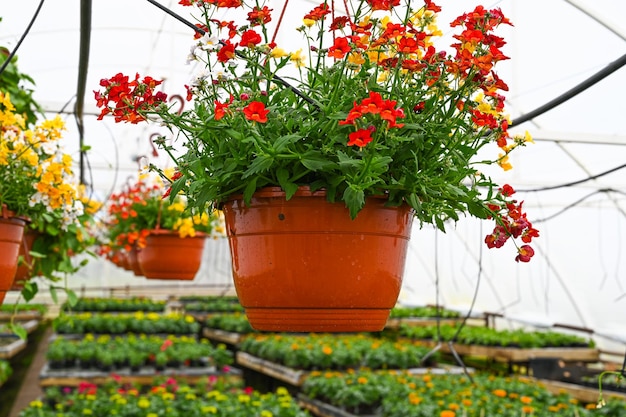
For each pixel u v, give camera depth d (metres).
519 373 9.48
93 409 5.42
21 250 2.97
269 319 1.60
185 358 7.67
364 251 1.55
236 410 5.31
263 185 1.54
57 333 9.89
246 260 1.60
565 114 6.04
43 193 2.50
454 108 1.59
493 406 5.17
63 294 14.53
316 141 1.50
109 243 4.72
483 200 1.64
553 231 8.45
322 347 7.83
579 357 8.70
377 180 1.43
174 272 3.69
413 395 5.38
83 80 2.69
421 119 1.57
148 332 10.17
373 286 1.57
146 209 4.14
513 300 9.78
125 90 1.49
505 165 1.70
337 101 1.55
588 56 5.20
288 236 1.54
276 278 1.55
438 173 1.65
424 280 11.30
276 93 1.63
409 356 7.75
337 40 1.44
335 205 1.52
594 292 8.43
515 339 8.98
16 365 10.84
